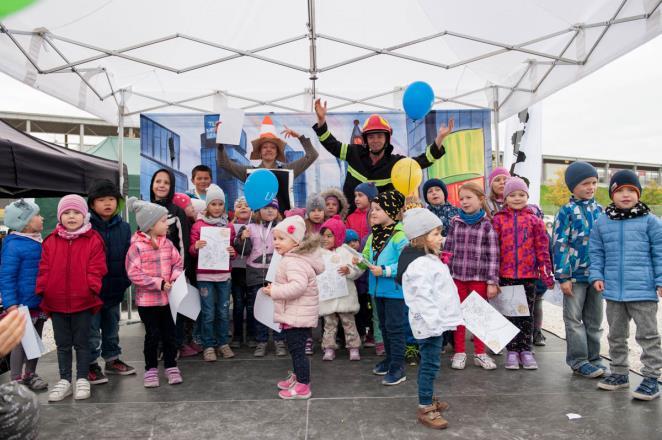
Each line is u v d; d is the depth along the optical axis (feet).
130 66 20.03
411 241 9.96
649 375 10.63
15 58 15.17
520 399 10.79
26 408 4.00
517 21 16.57
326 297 13.92
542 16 16.07
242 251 15.08
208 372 13.26
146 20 16.22
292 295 10.68
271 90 24.64
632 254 10.77
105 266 11.55
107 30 16.42
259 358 14.73
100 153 37.55
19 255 11.57
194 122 21.24
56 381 12.69
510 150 23.18
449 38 18.45
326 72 22.08
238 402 10.88
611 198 11.30
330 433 9.16
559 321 20.39
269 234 15.37
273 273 12.57
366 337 16.26
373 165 16.69
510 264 13.09
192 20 16.75
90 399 11.14
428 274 9.44
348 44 18.25
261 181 13.83
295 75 22.53
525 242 13.05
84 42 17.02
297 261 11.03
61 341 11.26
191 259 14.75
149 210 11.94
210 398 11.16
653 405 10.34
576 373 12.64
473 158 21.56
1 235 21.26
